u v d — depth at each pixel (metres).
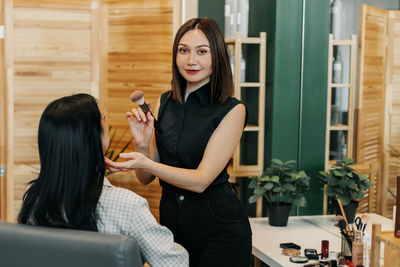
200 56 1.74
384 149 2.11
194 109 1.82
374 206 2.20
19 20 3.08
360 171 2.32
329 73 2.61
